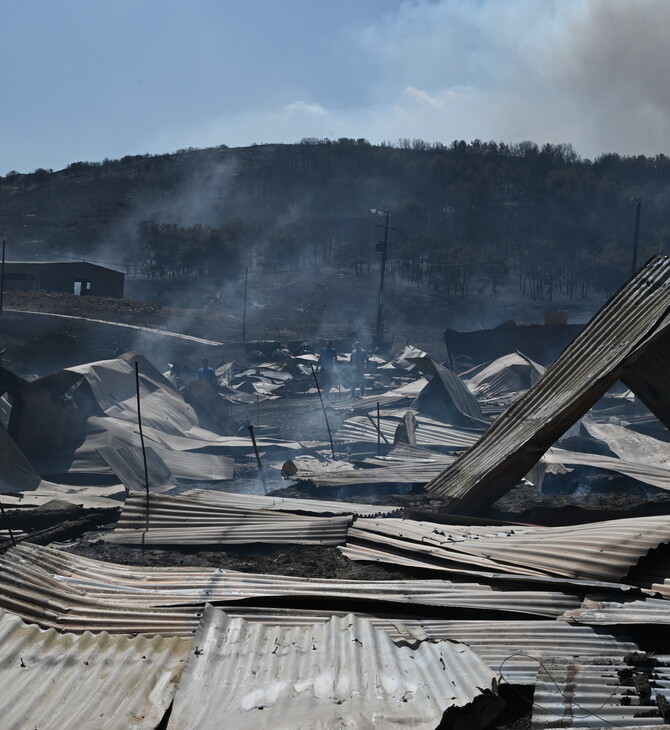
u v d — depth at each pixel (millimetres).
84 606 5410
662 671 4277
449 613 5301
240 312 72062
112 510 8945
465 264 89625
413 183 151875
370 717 3508
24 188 181875
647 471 10633
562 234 111312
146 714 3648
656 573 5699
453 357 29859
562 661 4445
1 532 8062
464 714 3752
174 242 103875
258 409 21250
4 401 11648
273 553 7234
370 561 6797
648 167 148250
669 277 8461
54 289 63281
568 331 29469
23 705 3750
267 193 163750
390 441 14961
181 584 5902
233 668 4129
